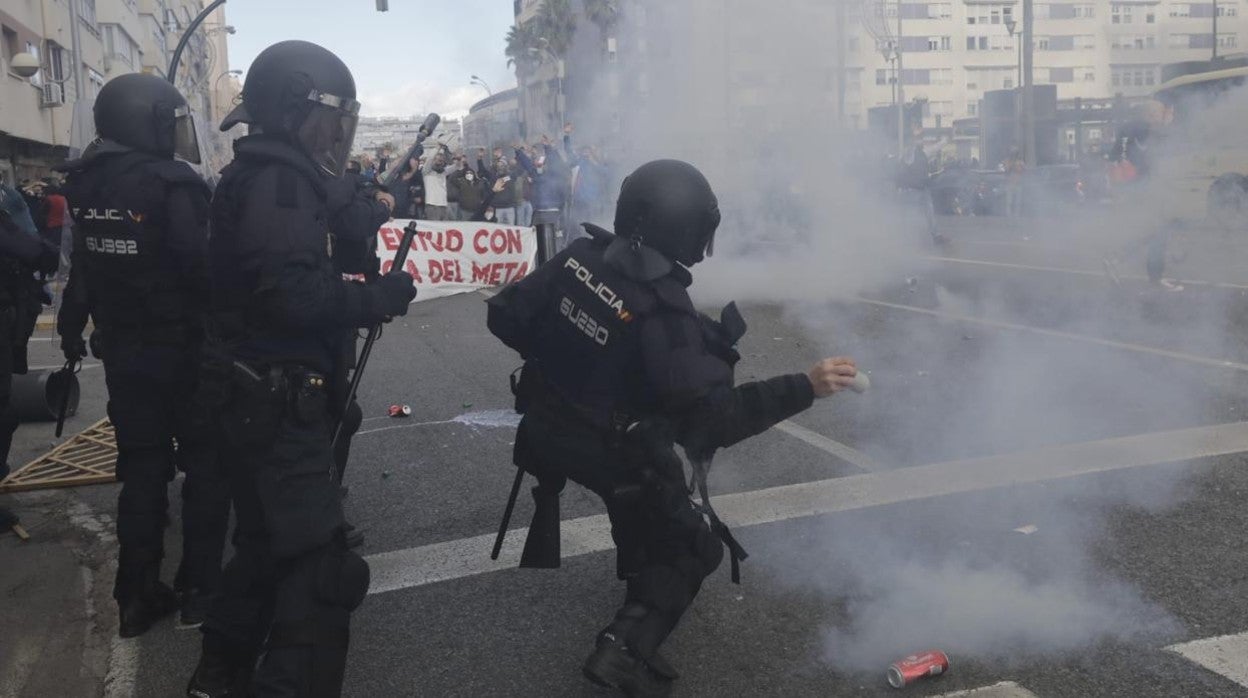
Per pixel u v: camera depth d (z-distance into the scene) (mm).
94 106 3395
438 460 5289
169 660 3250
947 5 41438
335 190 2695
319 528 2469
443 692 2975
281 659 2408
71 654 3330
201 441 3383
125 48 40031
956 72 41562
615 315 2510
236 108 2633
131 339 3322
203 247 3270
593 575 3715
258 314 2498
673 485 2605
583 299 2562
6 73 22797
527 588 3635
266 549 2619
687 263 2609
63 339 3879
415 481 4949
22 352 4504
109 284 3303
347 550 2553
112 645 3363
